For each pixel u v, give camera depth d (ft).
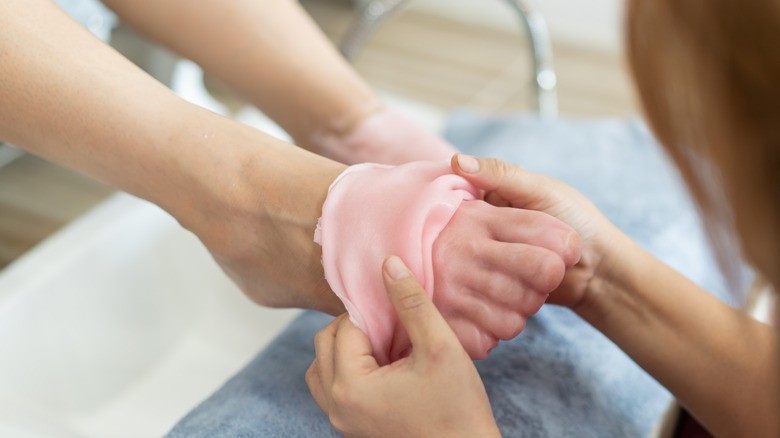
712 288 2.17
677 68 0.80
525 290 1.43
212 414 1.73
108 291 2.65
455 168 1.57
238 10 2.15
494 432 1.38
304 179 1.63
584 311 1.73
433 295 1.48
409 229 1.45
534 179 1.61
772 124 0.82
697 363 1.70
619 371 1.88
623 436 1.71
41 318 2.45
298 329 2.05
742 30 0.76
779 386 1.35
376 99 2.26
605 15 6.76
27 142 1.71
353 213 1.52
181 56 2.25
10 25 1.59
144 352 2.78
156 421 2.61
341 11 7.11
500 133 2.93
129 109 1.65
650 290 1.69
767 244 0.89
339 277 1.51
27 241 3.85
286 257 1.67
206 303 2.95
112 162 1.69
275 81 2.19
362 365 1.40
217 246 1.73
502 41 6.88
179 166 1.67
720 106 0.80
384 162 2.19
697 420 1.84
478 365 1.82
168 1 2.14
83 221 2.67
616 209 2.45
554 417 1.70
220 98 5.36
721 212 0.88
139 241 2.72
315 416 1.70
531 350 1.88
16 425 1.96
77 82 1.63
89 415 2.59
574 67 6.63
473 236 1.48
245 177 1.65
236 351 2.88
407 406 1.35
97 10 3.13
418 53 6.64
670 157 0.87
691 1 0.76
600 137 2.89
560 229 1.45
